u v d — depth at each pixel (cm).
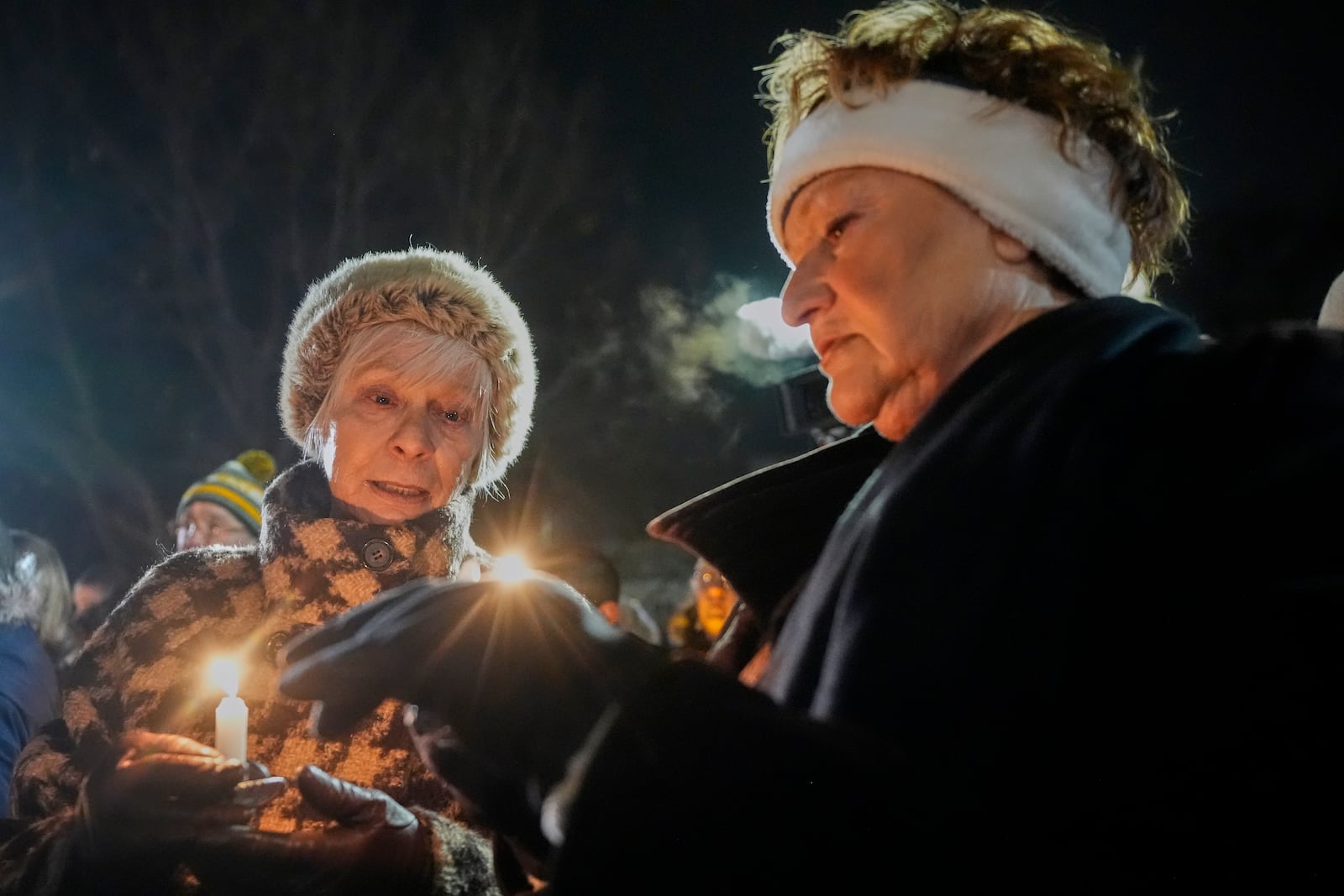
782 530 141
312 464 209
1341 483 85
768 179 138
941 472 98
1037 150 112
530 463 1298
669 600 1209
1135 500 90
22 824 178
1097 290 114
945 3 124
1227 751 86
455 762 105
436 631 93
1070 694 87
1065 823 85
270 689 189
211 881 144
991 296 111
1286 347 93
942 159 111
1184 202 127
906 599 92
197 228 1395
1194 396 93
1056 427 95
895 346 112
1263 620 86
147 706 188
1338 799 84
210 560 208
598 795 85
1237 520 88
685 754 85
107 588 565
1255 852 85
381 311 204
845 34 132
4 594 303
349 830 148
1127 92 119
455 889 155
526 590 95
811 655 101
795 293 117
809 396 438
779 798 83
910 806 83
